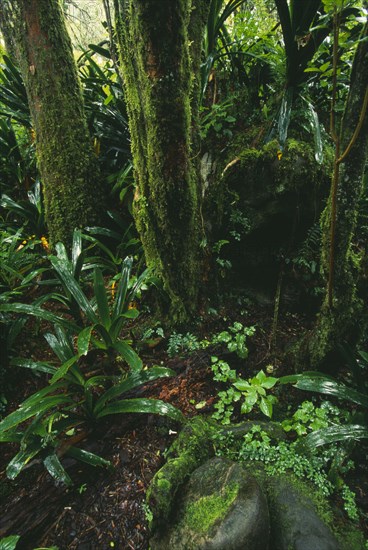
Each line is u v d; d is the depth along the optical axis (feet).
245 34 8.69
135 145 6.56
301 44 7.41
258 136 7.89
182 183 6.41
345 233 5.32
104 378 6.02
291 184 7.35
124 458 5.67
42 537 4.87
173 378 6.89
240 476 4.62
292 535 4.19
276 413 6.18
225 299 8.37
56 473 4.98
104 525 4.93
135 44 5.39
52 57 8.06
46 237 10.37
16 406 6.89
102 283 6.10
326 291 5.91
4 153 11.60
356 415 5.43
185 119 5.83
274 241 8.15
